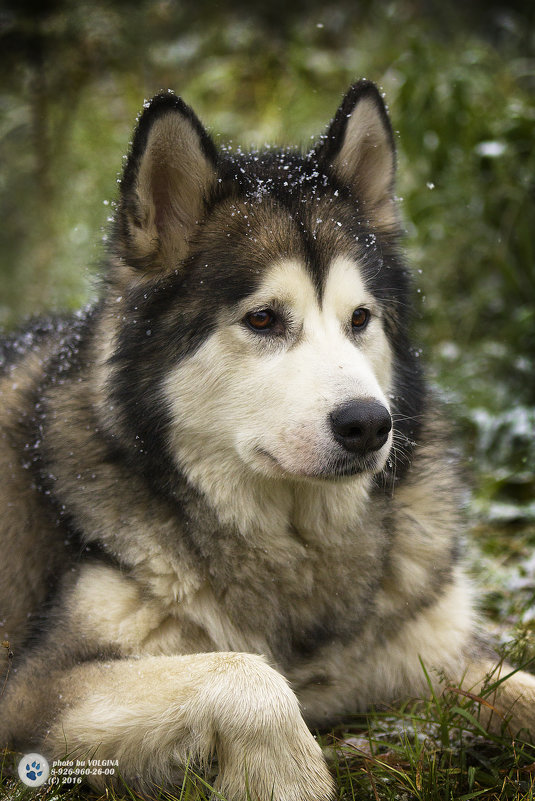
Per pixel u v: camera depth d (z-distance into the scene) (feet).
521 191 32.86
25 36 37.83
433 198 33.96
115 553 15.72
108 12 39.22
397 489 16.83
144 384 15.69
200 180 15.84
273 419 14.83
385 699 16.89
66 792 14.47
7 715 15.21
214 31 43.55
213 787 13.65
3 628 17.30
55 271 40.01
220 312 15.24
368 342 15.96
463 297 34.30
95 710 14.15
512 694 15.90
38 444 17.08
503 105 35.06
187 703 13.65
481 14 43.73
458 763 14.61
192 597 15.70
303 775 13.39
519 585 22.17
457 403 27.04
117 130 43.16
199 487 15.62
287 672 16.19
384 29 42.86
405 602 16.67
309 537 16.06
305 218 15.71
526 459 28.48
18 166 43.29
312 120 40.37
